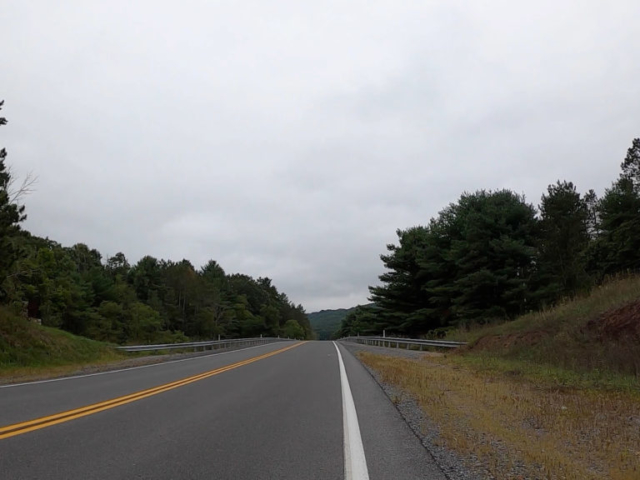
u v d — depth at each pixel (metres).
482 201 46.97
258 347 44.88
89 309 62.41
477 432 8.16
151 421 9.19
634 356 15.05
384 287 57.91
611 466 6.44
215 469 6.25
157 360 27.11
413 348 36.84
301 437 8.02
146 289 93.88
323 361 24.88
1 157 26.94
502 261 39.50
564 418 9.27
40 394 12.66
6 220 25.67
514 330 25.39
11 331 24.05
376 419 9.54
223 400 11.81
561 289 35.44
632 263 39.53
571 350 18.33
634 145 44.62
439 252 48.66
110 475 5.95
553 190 38.22
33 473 5.98
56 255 65.81
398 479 5.89
